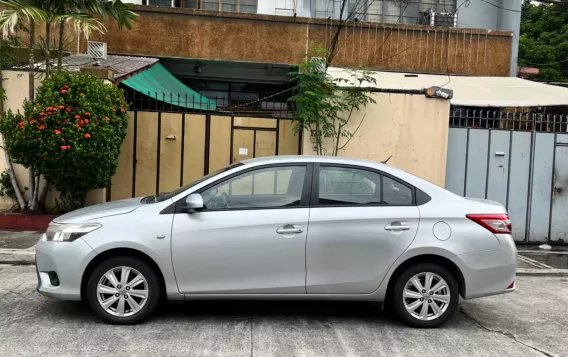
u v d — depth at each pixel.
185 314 5.35
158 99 10.57
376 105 10.06
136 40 13.84
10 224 9.42
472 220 5.04
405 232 4.94
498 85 12.92
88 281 4.82
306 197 4.99
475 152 10.22
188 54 13.93
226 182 5.00
